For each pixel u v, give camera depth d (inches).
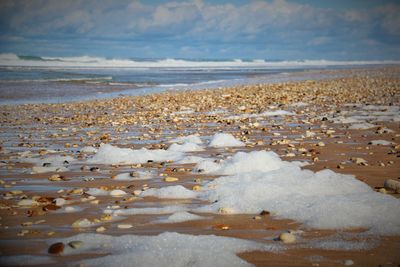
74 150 402.0
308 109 705.6
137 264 152.6
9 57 2689.5
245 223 200.1
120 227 194.5
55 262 157.2
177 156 360.2
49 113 714.2
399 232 185.2
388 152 369.7
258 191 232.5
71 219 208.4
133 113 702.5
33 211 218.8
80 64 3019.2
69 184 279.0
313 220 198.7
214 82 1497.3
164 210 219.9
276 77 1806.1
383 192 245.8
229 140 413.1
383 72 2098.9
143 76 1868.8
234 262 154.7
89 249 168.6
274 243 175.8
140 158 349.4
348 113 642.8
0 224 201.2
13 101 903.1
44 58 2847.0
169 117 645.3
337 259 160.1
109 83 1421.0
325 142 419.8
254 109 724.0
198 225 198.1
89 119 637.9
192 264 153.3
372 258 160.9
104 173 308.5
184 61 3996.1
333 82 1315.2
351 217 199.0
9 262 157.1
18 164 342.6
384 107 708.0
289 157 348.8
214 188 252.4
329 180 246.8
